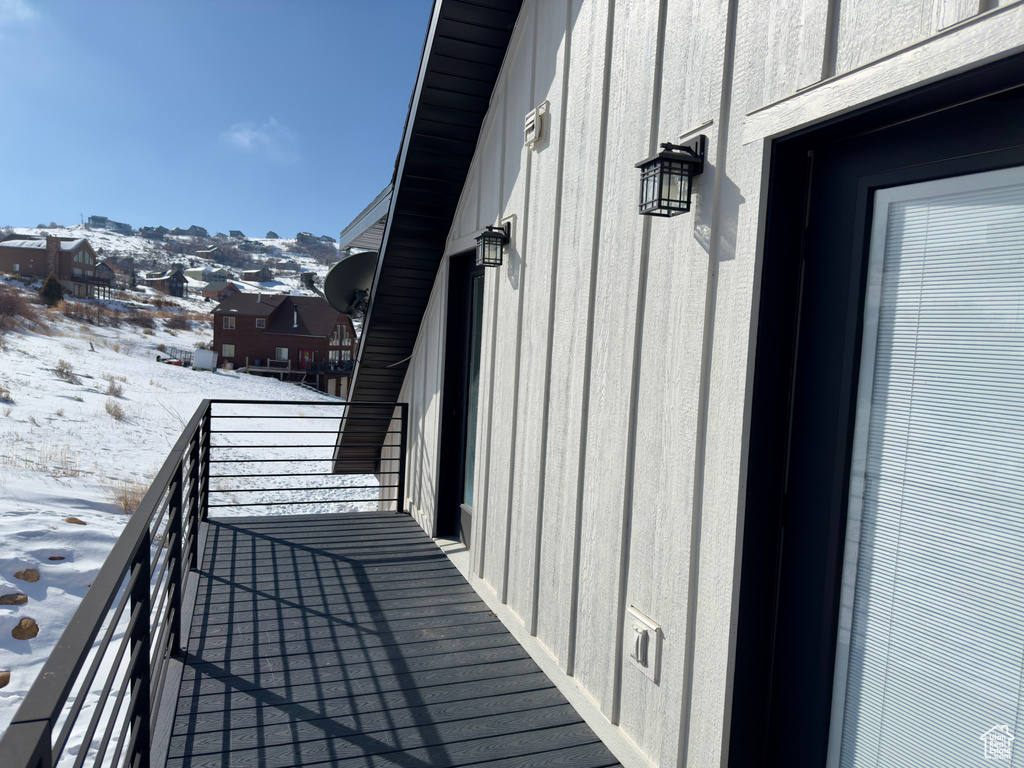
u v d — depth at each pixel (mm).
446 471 5102
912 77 1369
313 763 2336
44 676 1062
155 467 13000
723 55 1990
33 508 6457
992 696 1405
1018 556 1369
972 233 1474
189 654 3107
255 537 4949
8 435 13047
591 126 2863
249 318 44719
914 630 1576
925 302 1572
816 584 1817
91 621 1259
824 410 1805
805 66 1683
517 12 3740
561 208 3146
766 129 1802
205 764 2307
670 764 2129
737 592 1897
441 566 4500
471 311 4895
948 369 1519
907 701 1585
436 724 2615
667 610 2180
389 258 5129
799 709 1863
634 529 2410
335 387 45344
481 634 3459
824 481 1800
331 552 4680
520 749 2467
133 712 1851
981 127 1438
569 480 2936
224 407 24000
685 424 2117
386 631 3445
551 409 3156
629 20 2578
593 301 2789
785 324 1880
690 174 2082
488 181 4262
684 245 2152
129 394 22297
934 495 1539
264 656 3123
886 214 1665
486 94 4180
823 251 1819
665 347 2248
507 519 3660
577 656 2809
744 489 1879
